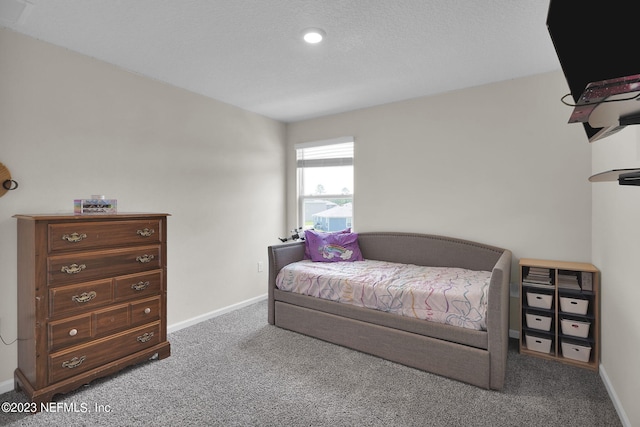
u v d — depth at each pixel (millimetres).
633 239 1602
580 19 884
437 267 3088
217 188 3354
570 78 973
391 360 2367
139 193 2695
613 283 1933
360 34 2078
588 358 2260
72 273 1915
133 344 2211
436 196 3211
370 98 3320
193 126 3117
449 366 2117
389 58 2422
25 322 1912
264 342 2715
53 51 2195
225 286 3443
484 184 2967
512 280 2844
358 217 3709
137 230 2223
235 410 1806
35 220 1773
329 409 1814
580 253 2576
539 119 2719
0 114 1966
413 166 3338
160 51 2311
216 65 2543
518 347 2621
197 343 2688
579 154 2576
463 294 2162
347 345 2592
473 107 3002
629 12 802
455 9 1809
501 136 2879
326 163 3969
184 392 1978
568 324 2336
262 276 3895
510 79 2824
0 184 1966
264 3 1750
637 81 730
